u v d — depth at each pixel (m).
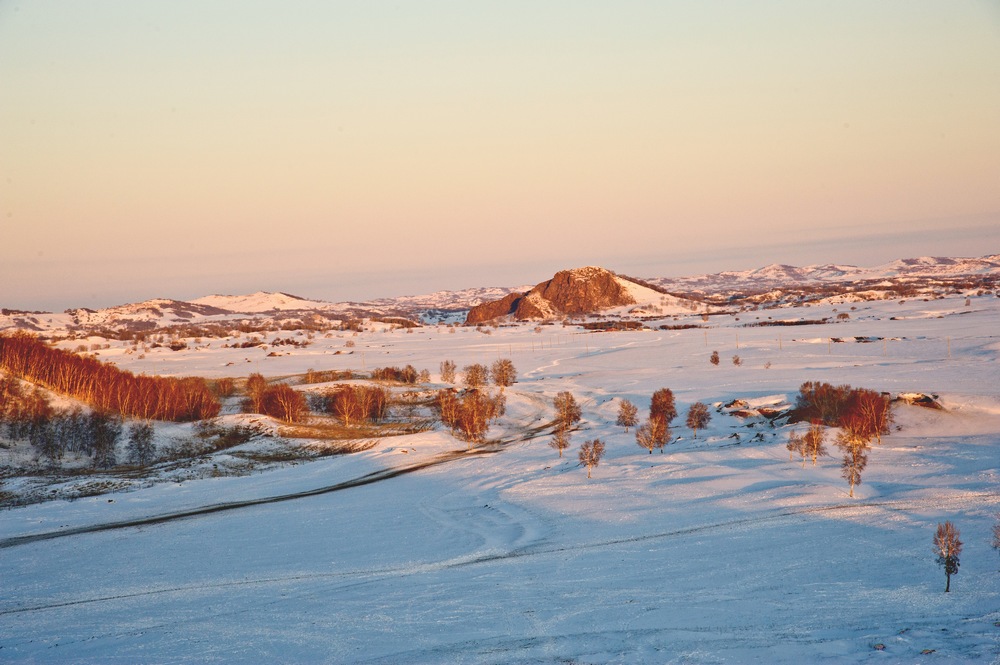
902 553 57.38
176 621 49.50
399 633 45.47
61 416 117.25
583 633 44.16
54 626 49.28
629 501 81.31
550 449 115.69
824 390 118.62
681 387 164.50
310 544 70.19
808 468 91.06
